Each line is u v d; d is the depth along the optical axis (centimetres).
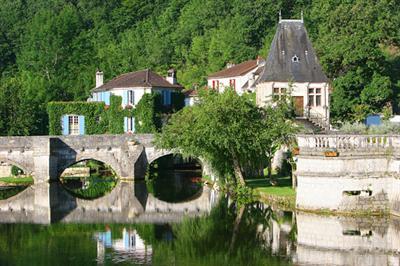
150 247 4491
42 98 10975
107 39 14488
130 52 13588
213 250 4341
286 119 6353
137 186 7631
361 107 7819
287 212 5378
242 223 5119
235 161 6184
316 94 7706
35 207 6291
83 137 8194
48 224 5422
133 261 4119
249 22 12469
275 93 7375
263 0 12569
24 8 15562
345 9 8631
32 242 4728
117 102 9369
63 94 11612
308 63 7781
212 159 6362
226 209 5816
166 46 13388
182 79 12306
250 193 6069
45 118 9500
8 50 13650
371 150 4916
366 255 4050
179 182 7938
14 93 9231
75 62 12938
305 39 7862
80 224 5397
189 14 14412
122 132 9350
